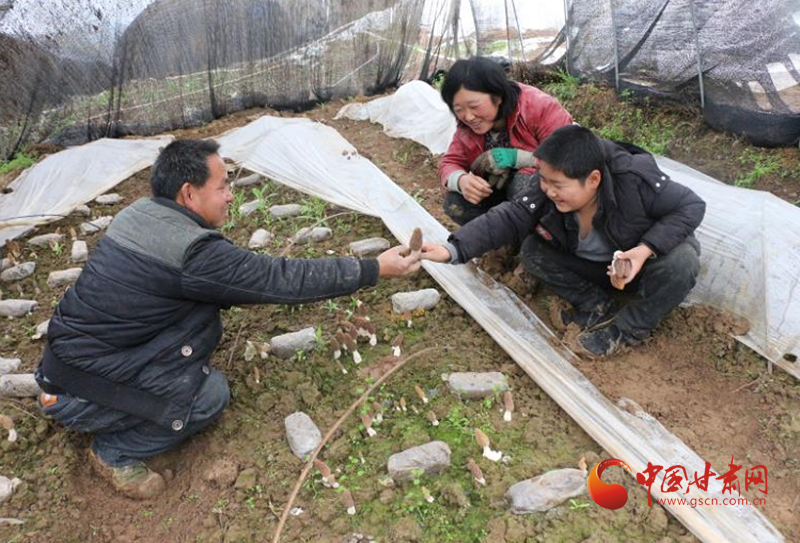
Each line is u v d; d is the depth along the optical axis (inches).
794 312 124.4
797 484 98.5
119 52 245.1
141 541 99.6
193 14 254.2
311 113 283.4
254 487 103.4
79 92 243.9
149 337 103.2
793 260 131.0
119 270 98.8
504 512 95.7
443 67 312.2
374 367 126.4
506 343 127.3
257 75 277.4
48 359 102.6
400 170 213.2
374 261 109.7
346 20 282.8
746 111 193.3
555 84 267.1
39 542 98.3
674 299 118.0
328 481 101.4
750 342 124.5
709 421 110.4
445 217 178.4
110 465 106.7
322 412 117.0
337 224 180.9
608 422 107.9
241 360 131.1
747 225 137.3
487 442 103.3
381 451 108.0
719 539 88.0
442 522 95.3
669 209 113.0
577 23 253.1
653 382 119.0
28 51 228.4
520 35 294.7
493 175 143.6
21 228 192.4
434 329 136.4
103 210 204.8
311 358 129.6
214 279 99.3
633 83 233.0
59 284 166.1
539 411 114.8
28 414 121.0
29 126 240.4
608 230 118.2
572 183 108.4
